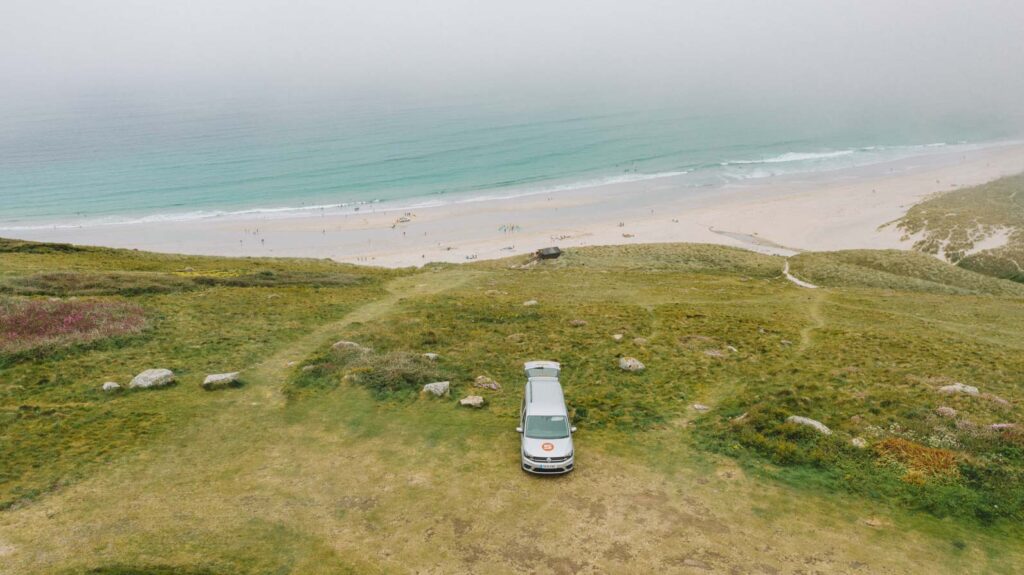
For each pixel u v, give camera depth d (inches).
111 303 1512.1
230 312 1633.9
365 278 2391.7
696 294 2321.6
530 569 609.3
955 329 1855.3
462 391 1095.0
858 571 607.8
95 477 773.9
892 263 3656.5
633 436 919.0
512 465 820.6
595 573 603.8
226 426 938.1
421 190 7150.6
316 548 642.2
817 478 781.3
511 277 2610.7
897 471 783.1
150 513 700.0
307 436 909.2
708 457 847.1
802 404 1027.9
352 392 1075.3
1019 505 701.9
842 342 1571.1
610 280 2618.1
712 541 655.8
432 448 872.3
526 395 910.4
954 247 4271.7
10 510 692.1
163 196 6953.7
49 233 5369.1
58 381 1083.9
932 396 1072.2
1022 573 598.9
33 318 1328.7
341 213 6107.3
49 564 602.5
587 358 1342.3
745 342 1529.3
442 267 3117.6
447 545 647.8
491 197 6786.4
